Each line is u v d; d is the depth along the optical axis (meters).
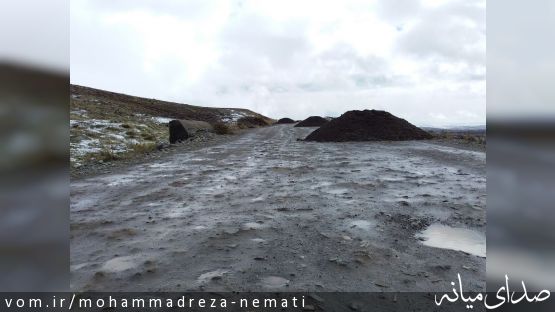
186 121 27.92
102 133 22.12
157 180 9.54
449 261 3.84
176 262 3.92
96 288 3.31
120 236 4.89
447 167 10.50
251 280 3.43
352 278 3.46
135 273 3.64
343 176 9.37
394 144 19.55
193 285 3.34
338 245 4.34
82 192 8.09
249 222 5.39
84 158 13.91
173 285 3.35
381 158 13.24
